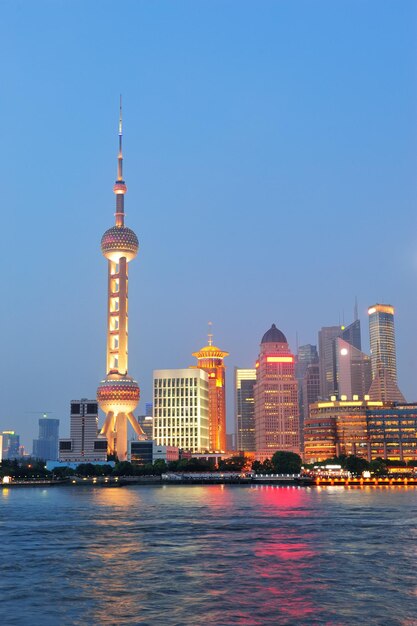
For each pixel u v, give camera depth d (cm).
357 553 12550
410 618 7988
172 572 10744
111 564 11506
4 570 11006
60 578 10331
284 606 8550
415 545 13550
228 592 9319
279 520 18725
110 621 7938
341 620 7919
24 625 7800
